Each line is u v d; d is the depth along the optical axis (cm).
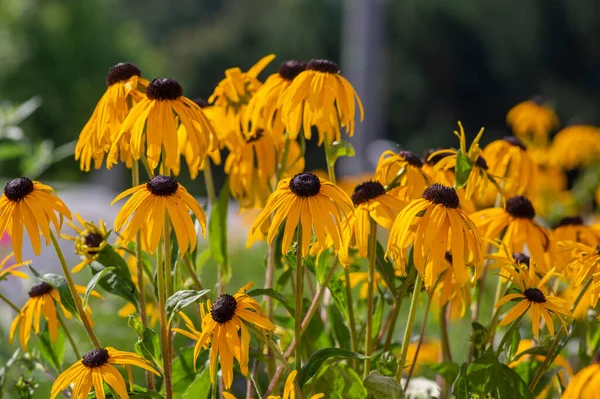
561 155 219
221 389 132
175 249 133
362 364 134
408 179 132
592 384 119
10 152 174
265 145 141
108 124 129
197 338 123
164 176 123
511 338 129
